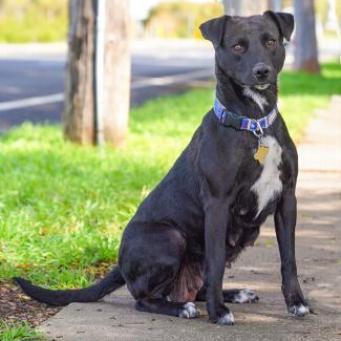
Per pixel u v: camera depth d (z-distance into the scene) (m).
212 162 6.64
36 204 10.21
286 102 23.50
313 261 8.44
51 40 67.81
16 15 69.88
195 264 7.04
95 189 10.93
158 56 51.12
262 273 8.08
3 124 18.67
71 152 13.57
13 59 43.53
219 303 6.64
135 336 6.35
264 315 6.86
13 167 12.35
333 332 6.45
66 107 14.40
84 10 13.93
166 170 12.43
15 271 7.97
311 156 14.67
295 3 37.69
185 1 82.81
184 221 6.88
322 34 84.06
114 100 14.26
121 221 9.75
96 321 6.69
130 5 14.09
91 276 8.08
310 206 10.93
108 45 14.12
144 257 6.80
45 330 6.48
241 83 6.57
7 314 6.98
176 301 7.06
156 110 20.66
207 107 21.27
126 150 14.17
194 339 6.28
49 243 8.67
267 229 9.75
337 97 26.20
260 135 6.61
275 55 6.71
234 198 6.69
